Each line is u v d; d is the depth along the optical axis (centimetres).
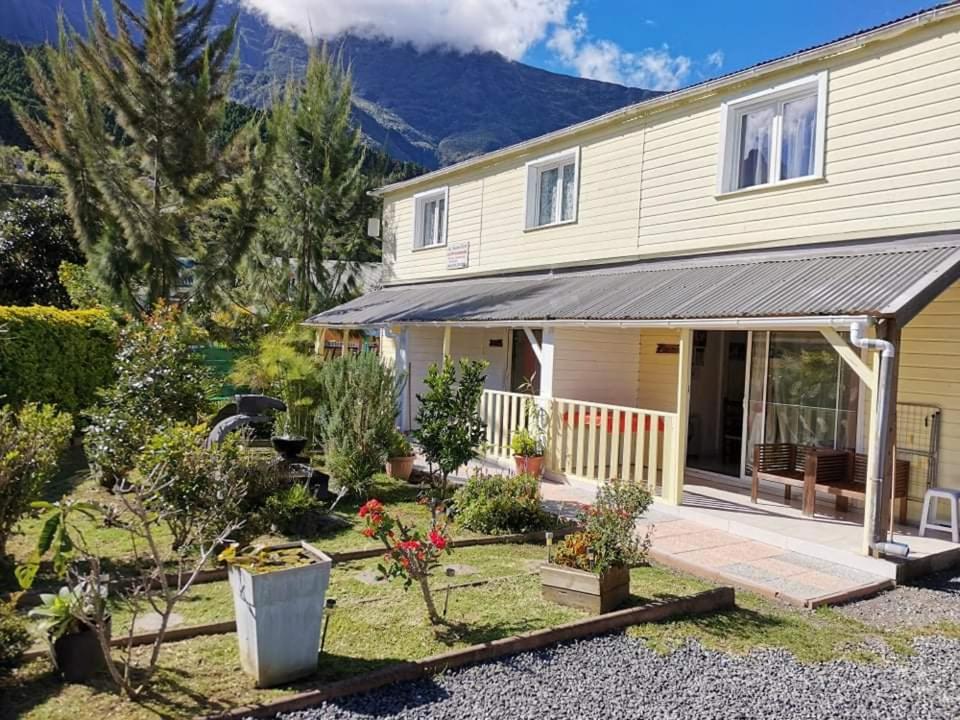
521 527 852
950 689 491
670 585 681
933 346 914
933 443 908
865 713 452
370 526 552
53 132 2025
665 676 488
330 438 1041
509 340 1673
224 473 664
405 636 520
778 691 475
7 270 2283
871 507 757
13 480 634
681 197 1238
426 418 966
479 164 1731
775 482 1098
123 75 1956
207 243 2086
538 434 1198
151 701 412
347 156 2722
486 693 452
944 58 897
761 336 1148
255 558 454
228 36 2092
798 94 1078
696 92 1197
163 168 1978
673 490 986
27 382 1236
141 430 893
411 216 2041
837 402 1035
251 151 2153
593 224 1417
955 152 884
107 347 1446
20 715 392
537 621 557
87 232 1981
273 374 1380
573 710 437
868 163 973
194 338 1187
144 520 437
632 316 992
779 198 1082
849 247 988
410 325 1503
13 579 616
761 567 748
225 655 480
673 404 1327
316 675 453
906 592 707
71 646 430
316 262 2700
